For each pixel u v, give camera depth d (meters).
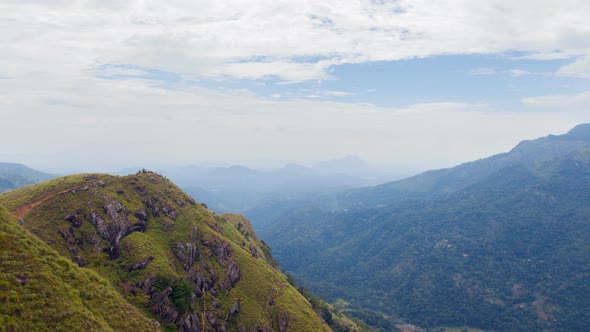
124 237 106.38
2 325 50.59
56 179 121.25
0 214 69.06
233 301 110.69
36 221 96.94
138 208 118.56
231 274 120.12
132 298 88.88
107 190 117.94
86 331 57.19
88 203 108.50
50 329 54.38
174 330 88.62
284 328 112.19
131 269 96.69
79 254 94.62
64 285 63.50
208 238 124.50
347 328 189.12
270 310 115.75
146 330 68.38
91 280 71.06
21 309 54.28
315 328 114.62
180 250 112.88
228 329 103.50
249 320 108.12
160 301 92.44
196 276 109.75
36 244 68.25
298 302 125.25
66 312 57.94
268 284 125.06
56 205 104.44
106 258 97.75
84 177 123.38
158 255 103.75
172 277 99.12
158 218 122.56
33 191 112.00
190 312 96.56
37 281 59.94
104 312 65.06
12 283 57.16
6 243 63.19
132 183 130.88
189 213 132.38
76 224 101.38
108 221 106.06
